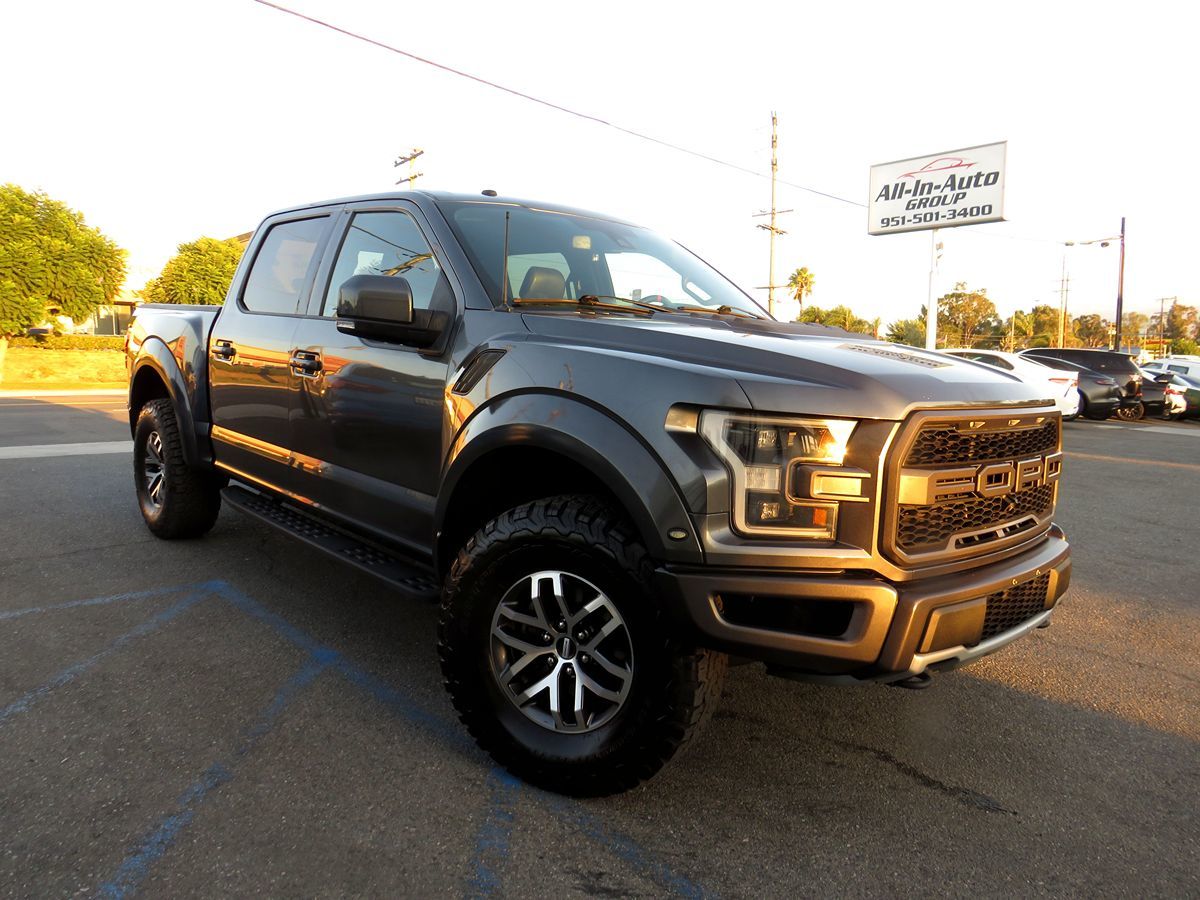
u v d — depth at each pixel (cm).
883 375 221
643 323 268
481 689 254
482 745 257
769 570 209
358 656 345
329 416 338
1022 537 252
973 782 265
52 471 755
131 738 271
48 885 197
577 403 232
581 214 373
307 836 221
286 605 404
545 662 250
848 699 326
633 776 231
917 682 223
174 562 469
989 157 2567
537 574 241
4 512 586
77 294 2689
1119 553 583
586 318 268
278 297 398
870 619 207
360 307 274
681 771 265
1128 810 251
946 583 220
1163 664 371
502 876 208
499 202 344
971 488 229
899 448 211
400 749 270
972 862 222
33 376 2806
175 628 371
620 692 231
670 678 220
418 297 314
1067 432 1642
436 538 275
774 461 210
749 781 260
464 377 270
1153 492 855
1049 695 335
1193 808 253
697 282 368
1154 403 2066
